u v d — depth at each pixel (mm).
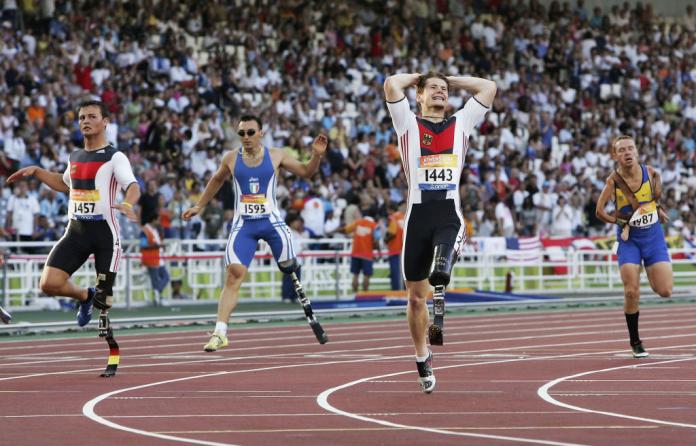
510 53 123688
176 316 64000
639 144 120688
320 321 66188
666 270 43656
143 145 91688
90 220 36406
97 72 94562
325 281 84812
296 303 80312
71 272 36875
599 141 118938
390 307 70812
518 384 33969
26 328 56281
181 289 80062
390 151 100875
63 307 75250
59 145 87125
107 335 36938
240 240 44781
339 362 41875
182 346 50000
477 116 30750
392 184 99375
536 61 125188
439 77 30719
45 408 28562
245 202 44875
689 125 126125
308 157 95562
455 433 24078
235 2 111812
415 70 115812
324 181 93938
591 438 23266
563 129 118000
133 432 24375
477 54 121062
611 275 96750
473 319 67312
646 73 129750
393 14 121750
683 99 130000
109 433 24250
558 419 26188
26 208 79000
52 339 53969
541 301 78188
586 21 132375
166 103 96500
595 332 57094
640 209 43219
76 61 94562
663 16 143875
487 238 91938
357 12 120375
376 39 115500
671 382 34469
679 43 136000
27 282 75250
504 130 112125
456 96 115938
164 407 28688
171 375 37219
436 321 28438
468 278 90938
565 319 67062
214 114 97438
